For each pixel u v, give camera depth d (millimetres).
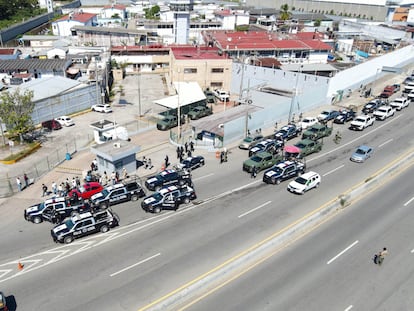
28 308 21781
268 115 55469
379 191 36719
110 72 85750
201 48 88688
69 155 44594
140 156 45375
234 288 23484
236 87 78188
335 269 25359
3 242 28547
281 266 25609
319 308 22016
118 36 108062
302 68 74875
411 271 25391
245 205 33781
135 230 29984
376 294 23266
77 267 25484
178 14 101438
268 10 163500
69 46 98688
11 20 133000
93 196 33781
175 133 53188
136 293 22922
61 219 31609
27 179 37938
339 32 107562
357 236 29219
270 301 22422
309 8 178500
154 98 72688
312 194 35719
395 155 44844
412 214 32500
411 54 95312
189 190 34344
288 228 29812
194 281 23906
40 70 74188
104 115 62500
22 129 48312
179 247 27578
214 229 29906
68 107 61219
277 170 38531
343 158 44312
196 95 62156
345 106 65188
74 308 21781
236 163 43469
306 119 55000
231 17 133750
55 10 163250
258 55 88062
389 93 68500
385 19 148750
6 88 65688
